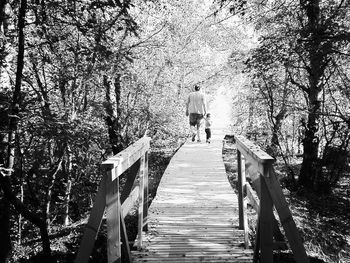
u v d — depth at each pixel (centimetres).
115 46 915
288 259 543
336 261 624
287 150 1247
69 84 942
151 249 505
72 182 1138
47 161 1020
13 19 749
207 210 664
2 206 706
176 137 1861
